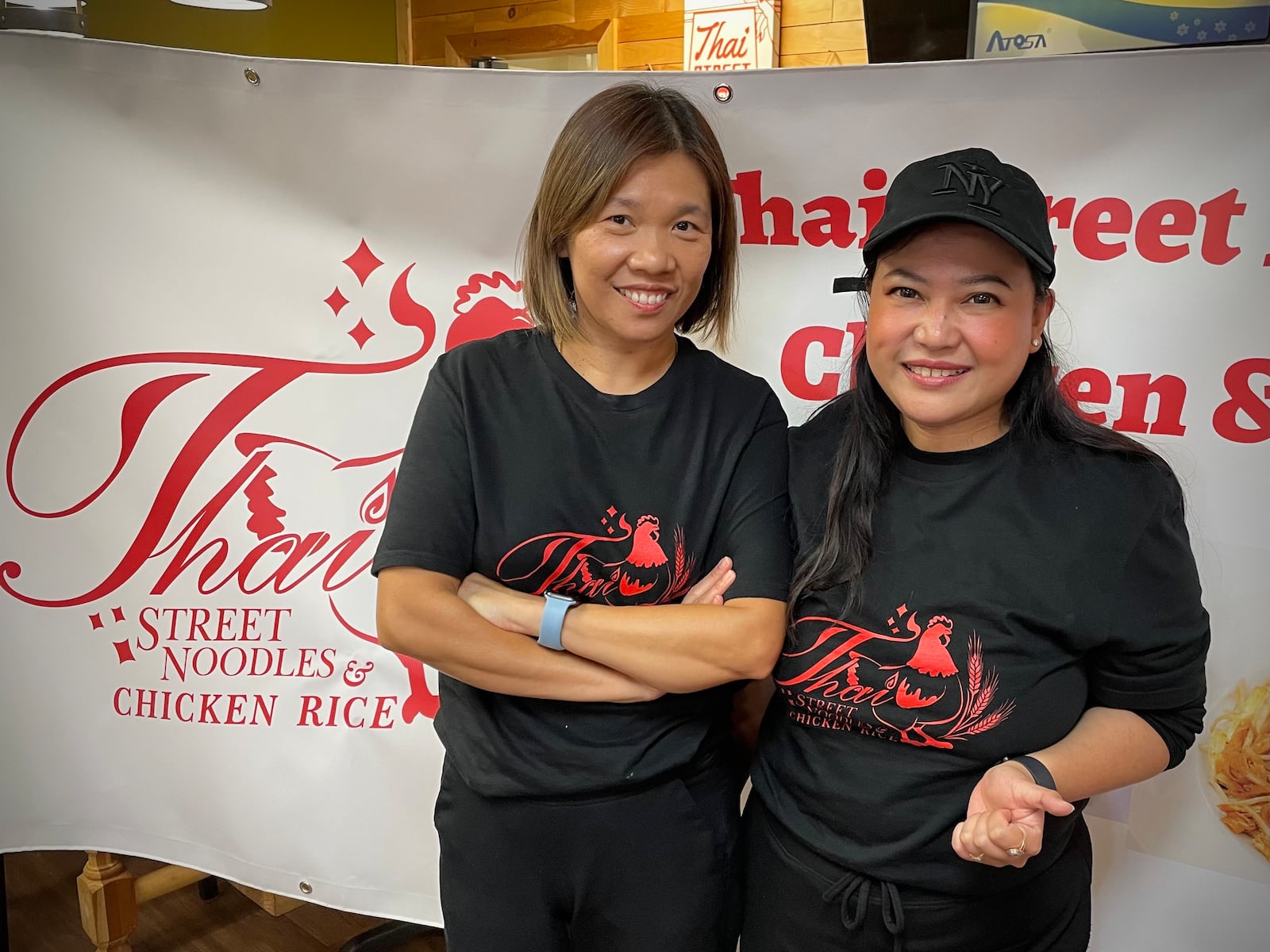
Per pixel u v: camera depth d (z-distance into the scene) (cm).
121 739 176
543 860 119
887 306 104
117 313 165
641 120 109
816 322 158
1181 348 144
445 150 160
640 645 113
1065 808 88
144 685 174
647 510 118
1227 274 141
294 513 170
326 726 174
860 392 113
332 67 158
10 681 174
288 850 177
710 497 121
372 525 170
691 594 120
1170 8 147
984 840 92
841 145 151
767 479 122
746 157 155
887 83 148
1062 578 102
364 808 175
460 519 117
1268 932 151
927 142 148
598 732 119
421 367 167
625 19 279
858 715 108
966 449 108
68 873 246
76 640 174
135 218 163
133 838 179
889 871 107
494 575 120
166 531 170
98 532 170
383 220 163
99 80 159
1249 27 143
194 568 171
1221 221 140
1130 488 104
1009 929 108
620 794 117
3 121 160
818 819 112
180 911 230
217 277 165
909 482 110
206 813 177
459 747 123
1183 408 145
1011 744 104
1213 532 146
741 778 135
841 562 110
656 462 119
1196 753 151
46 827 179
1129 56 139
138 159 161
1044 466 106
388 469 169
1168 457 147
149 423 168
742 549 118
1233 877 151
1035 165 145
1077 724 107
